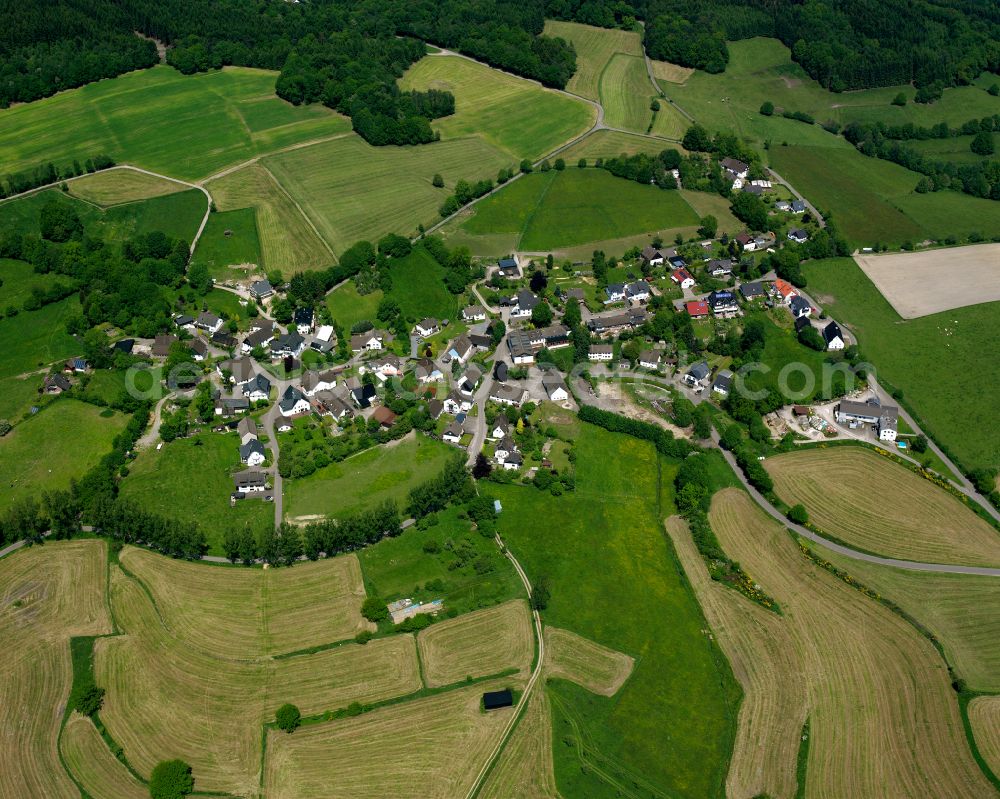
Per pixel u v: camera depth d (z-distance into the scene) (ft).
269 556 595.06
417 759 489.67
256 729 504.43
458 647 548.31
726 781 482.69
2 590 582.76
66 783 481.05
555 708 515.91
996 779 481.05
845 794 475.72
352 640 551.18
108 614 568.00
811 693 525.75
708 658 545.44
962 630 563.48
